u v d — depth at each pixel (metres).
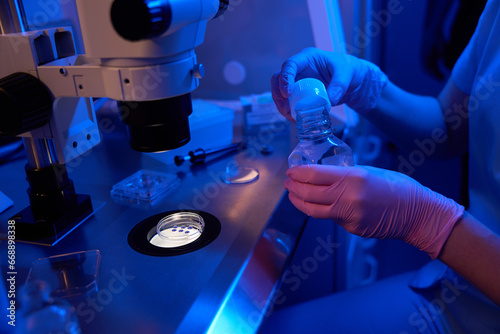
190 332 0.53
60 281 0.63
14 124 0.62
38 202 0.75
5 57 0.65
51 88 0.65
